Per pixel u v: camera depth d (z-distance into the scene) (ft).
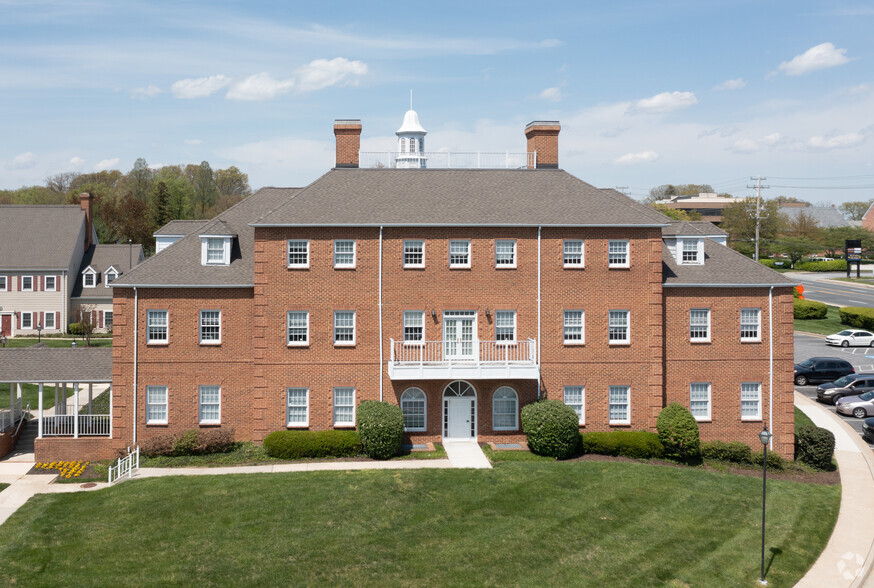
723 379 114.32
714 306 114.32
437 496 88.17
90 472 100.58
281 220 106.93
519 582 68.74
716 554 76.18
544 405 105.70
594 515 84.28
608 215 112.06
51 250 233.14
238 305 109.70
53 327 229.66
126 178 565.94
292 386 108.27
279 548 74.23
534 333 110.93
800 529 83.05
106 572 69.21
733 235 402.11
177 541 75.87
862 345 199.00
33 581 67.46
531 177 123.34
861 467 107.24
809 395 153.58
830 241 426.92
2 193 555.28
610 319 111.86
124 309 107.96
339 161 126.00
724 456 108.37
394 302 109.29
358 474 95.55
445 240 109.70
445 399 110.83
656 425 110.01
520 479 94.38
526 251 110.52
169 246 115.03
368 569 70.23
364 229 108.68
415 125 149.38
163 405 109.19
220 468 99.86
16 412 118.73
